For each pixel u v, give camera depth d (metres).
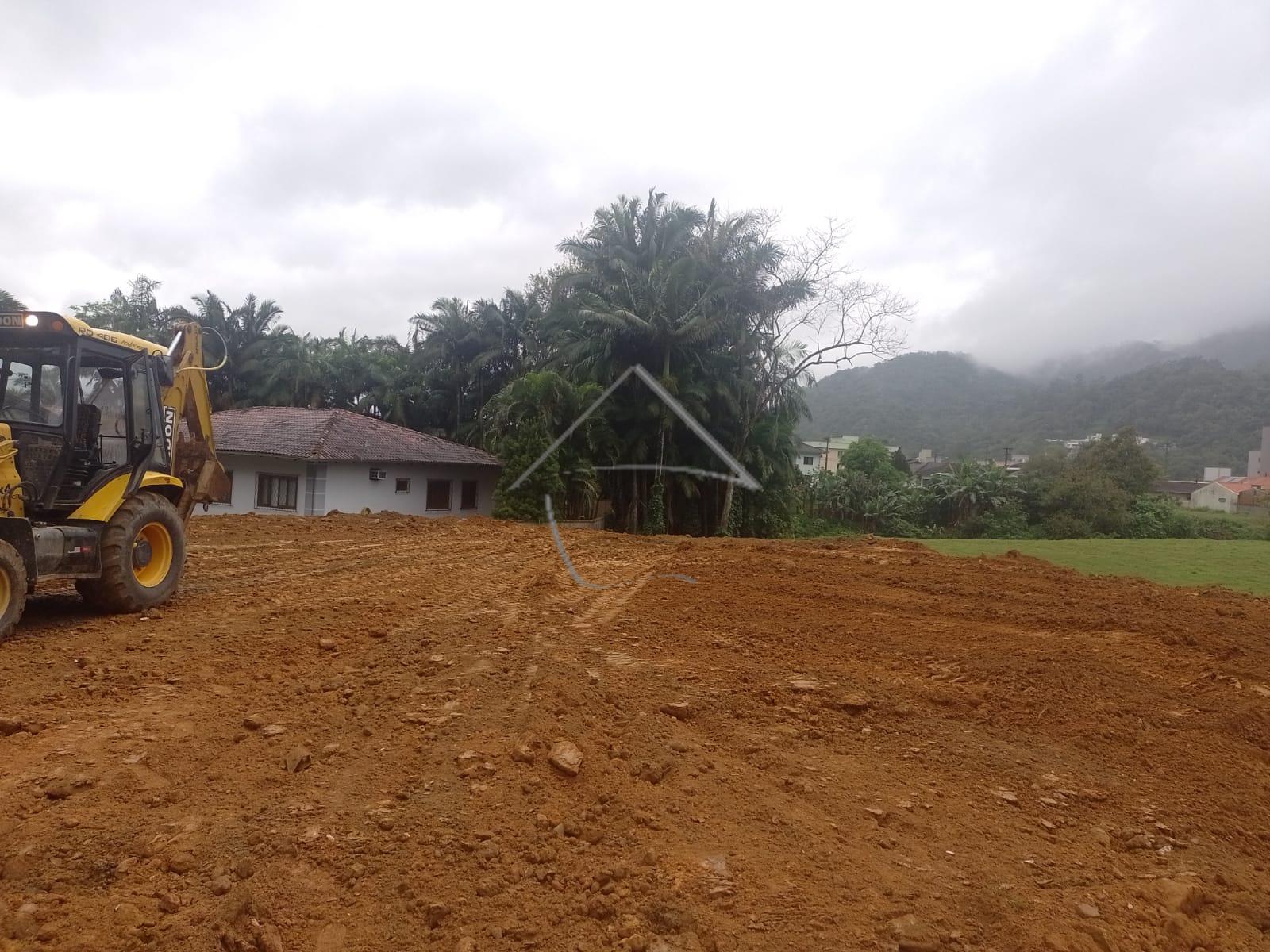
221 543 15.27
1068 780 4.81
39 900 3.11
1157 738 5.51
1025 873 3.72
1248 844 4.20
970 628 8.73
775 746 5.11
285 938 2.99
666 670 6.62
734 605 9.78
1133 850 4.05
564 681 6.04
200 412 10.27
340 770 4.39
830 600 10.30
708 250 28.81
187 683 5.88
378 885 3.32
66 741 4.70
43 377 7.82
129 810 3.85
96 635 7.25
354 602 9.24
